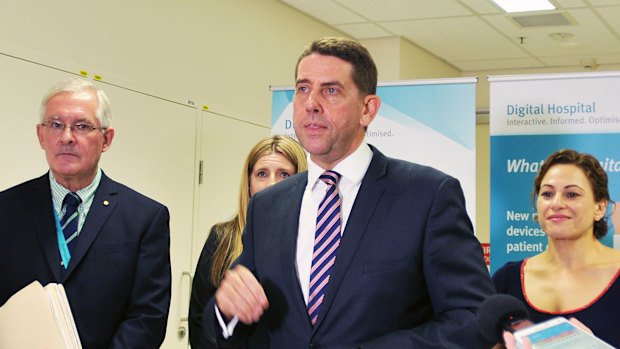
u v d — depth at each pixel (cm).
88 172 211
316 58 142
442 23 569
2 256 204
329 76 140
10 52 312
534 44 627
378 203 144
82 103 207
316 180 152
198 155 435
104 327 204
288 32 536
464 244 140
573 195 283
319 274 142
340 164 149
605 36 593
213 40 451
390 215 142
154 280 214
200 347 252
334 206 147
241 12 480
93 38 357
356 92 142
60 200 211
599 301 268
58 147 204
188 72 428
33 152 323
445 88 355
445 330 128
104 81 362
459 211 142
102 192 215
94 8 358
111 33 369
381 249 139
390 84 362
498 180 331
